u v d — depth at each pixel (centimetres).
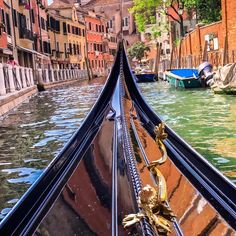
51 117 1355
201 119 1138
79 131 408
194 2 3419
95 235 181
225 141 836
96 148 342
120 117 464
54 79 3419
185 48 3709
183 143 359
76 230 189
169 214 175
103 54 7275
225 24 2391
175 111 1340
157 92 2177
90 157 313
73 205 216
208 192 255
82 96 2212
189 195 253
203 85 2308
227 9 2369
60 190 241
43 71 3014
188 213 229
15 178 651
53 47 4884
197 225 214
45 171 264
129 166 250
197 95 1883
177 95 1942
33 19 3800
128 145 309
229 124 1036
